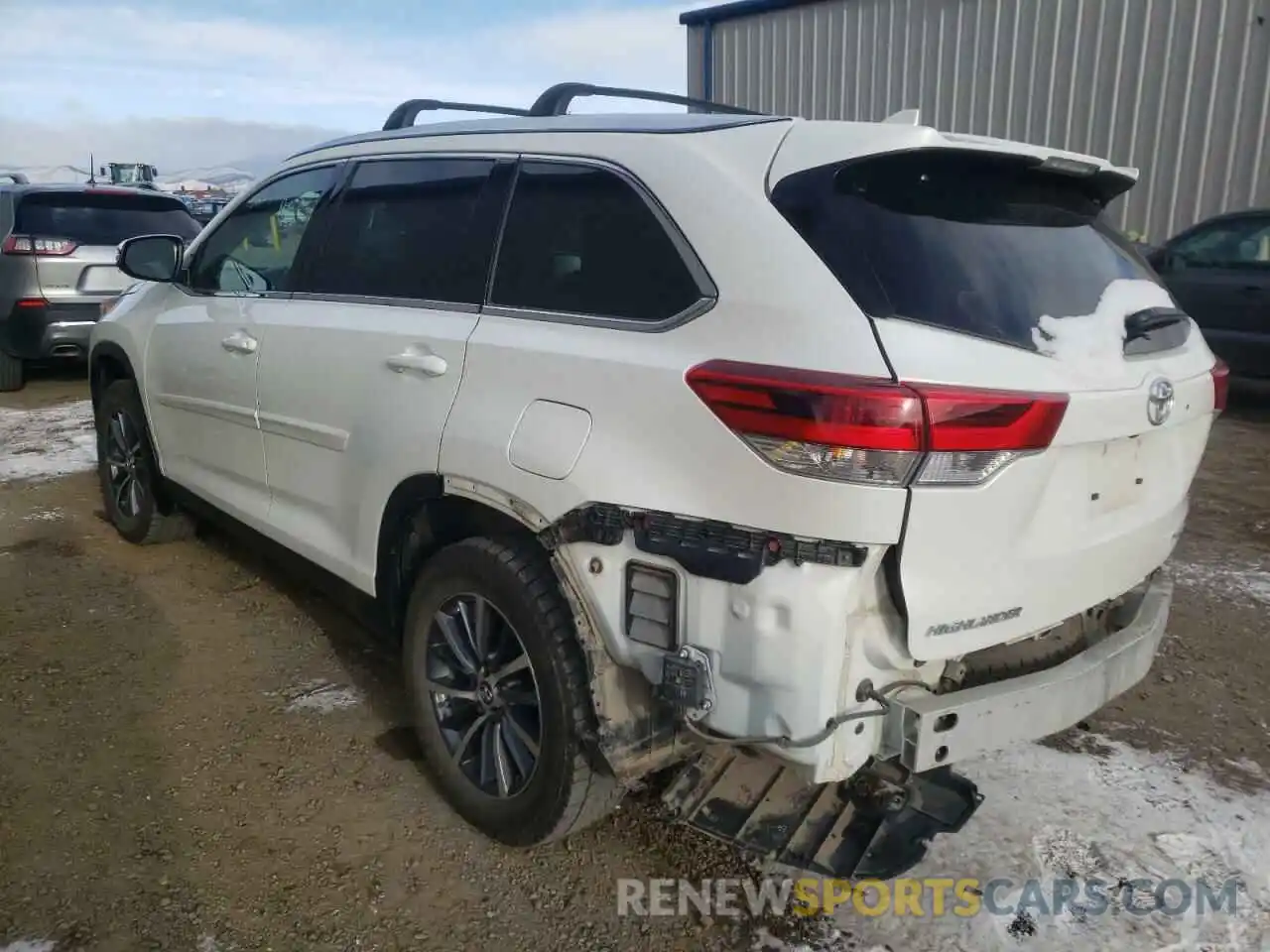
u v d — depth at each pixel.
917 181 2.27
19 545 5.07
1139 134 9.80
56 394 9.36
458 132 3.14
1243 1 8.96
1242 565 4.91
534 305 2.65
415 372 2.84
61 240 8.60
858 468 1.95
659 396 2.22
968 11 10.68
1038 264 2.34
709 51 13.38
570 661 2.46
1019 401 2.02
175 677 3.71
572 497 2.34
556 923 2.50
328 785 3.05
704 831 2.49
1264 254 7.97
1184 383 2.52
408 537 3.03
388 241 3.21
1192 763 3.18
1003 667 2.41
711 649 2.15
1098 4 9.80
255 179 4.07
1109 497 2.40
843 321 2.03
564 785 2.51
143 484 4.89
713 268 2.24
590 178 2.60
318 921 2.49
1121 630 2.63
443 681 2.92
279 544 3.68
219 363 3.86
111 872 2.65
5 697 3.54
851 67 11.83
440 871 2.69
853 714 2.09
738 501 2.08
